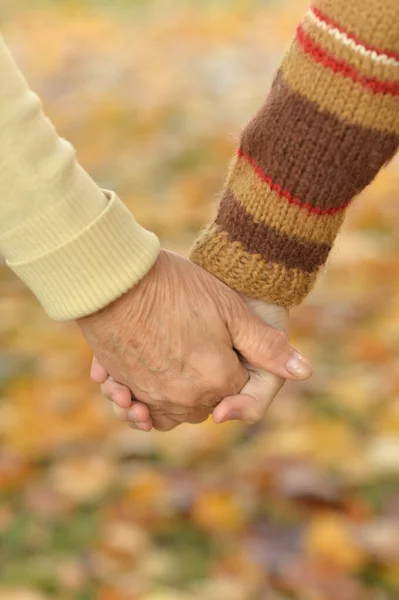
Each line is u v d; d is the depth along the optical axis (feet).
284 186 5.51
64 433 10.48
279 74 5.56
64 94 23.63
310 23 5.39
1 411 10.97
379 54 5.22
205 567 8.56
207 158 18.16
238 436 10.21
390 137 5.44
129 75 24.31
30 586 8.43
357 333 12.04
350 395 10.59
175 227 15.35
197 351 5.65
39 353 12.28
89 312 5.33
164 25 29.40
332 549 8.50
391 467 9.42
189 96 21.89
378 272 13.34
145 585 8.35
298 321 12.30
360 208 15.05
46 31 30.50
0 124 5.02
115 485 9.68
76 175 5.24
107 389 5.95
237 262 5.70
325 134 5.39
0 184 5.09
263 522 9.01
